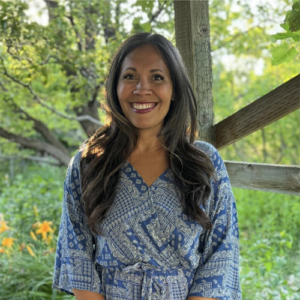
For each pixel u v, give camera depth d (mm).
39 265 3420
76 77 4234
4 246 3824
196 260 1602
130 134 1608
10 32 3051
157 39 1604
